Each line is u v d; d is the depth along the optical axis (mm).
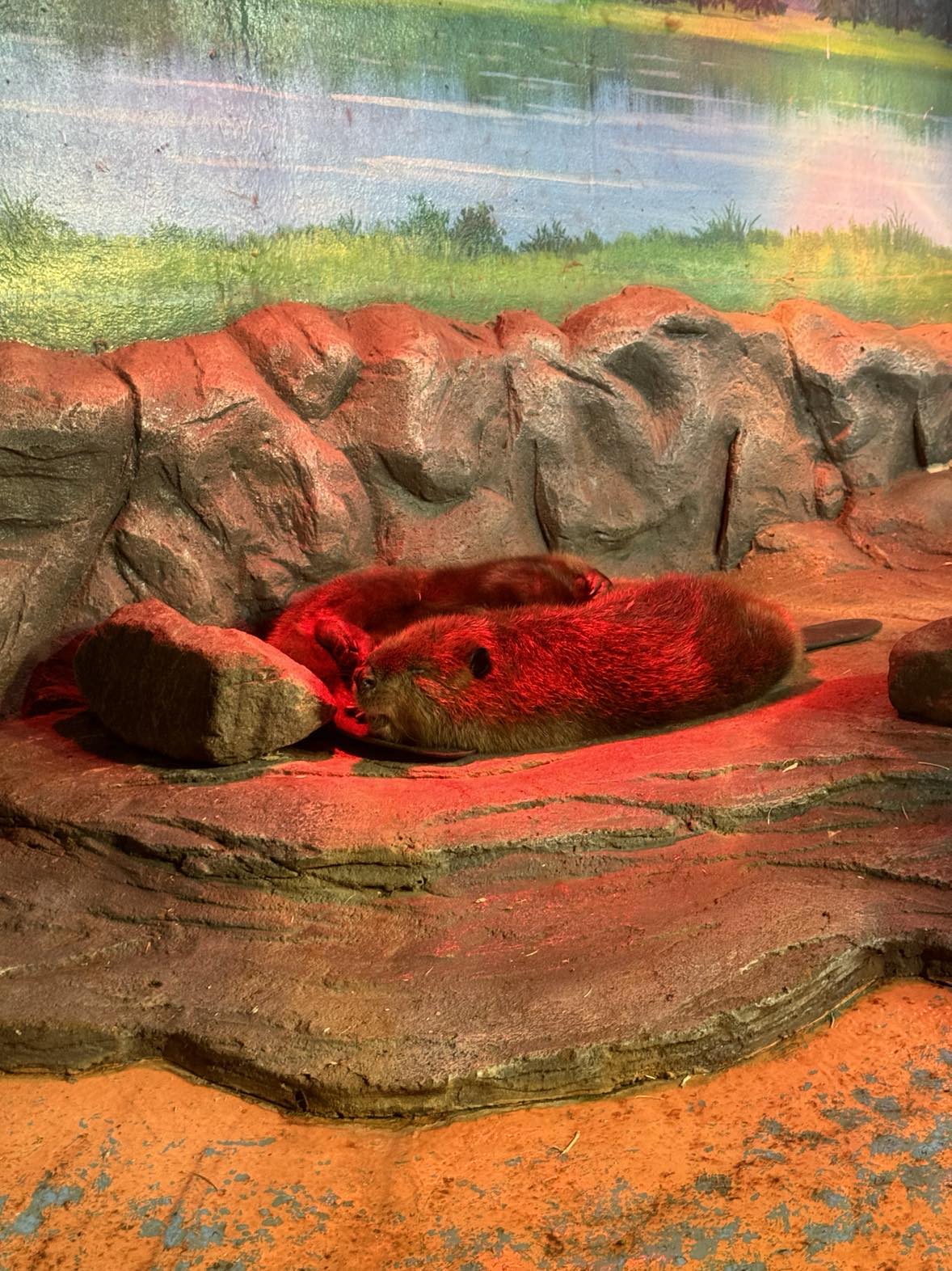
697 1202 777
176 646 1244
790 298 2232
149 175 1656
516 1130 861
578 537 1934
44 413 1452
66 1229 776
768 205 2184
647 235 2078
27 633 1512
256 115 1721
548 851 1089
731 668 1324
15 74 1550
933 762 1157
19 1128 881
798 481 2111
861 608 1825
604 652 1285
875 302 2330
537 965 980
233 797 1165
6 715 1513
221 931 1053
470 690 1268
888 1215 756
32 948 1043
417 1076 875
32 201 1585
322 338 1695
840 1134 835
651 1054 902
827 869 1092
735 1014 921
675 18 2021
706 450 2020
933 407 2158
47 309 1611
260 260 1755
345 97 1782
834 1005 984
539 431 1867
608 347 1913
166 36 1639
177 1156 846
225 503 1601
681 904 1045
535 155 1952
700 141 2096
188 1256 751
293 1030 924
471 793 1165
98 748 1351
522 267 1975
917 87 2297
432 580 1522
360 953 1014
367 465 1735
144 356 1593
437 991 955
